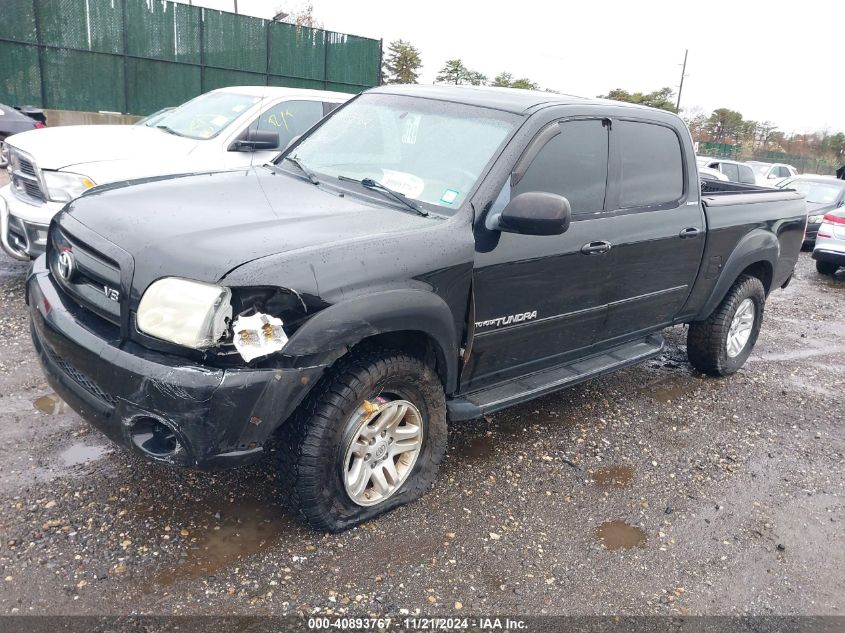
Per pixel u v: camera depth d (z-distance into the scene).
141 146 6.11
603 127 3.96
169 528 3.02
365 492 3.18
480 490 3.63
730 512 3.71
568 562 3.13
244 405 2.54
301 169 3.86
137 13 16.97
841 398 5.59
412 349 3.29
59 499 3.12
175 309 2.52
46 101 16.28
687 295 4.85
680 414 4.95
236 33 18.59
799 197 5.93
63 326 2.81
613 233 3.97
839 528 3.67
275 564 2.87
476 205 3.29
